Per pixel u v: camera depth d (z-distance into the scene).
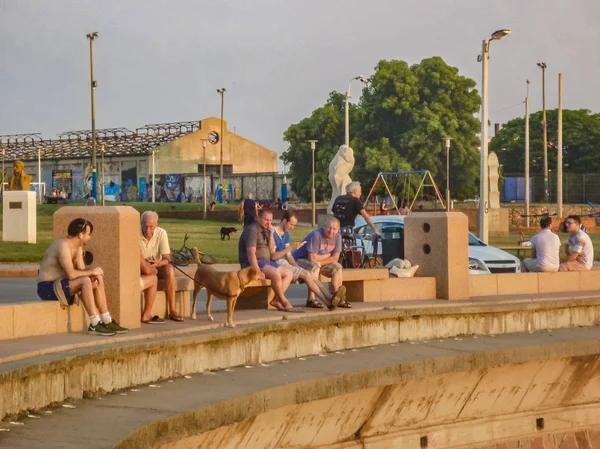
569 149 132.88
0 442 8.85
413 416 15.01
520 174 119.50
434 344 16.06
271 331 14.05
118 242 12.92
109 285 12.98
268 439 12.48
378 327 15.86
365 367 13.62
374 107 82.75
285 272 15.52
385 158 80.12
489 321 17.48
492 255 22.59
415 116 81.56
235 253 34.25
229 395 11.34
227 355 13.33
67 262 12.15
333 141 88.38
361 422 14.21
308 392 12.40
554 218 61.19
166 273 13.99
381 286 17.69
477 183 87.12
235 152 109.25
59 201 88.75
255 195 91.88
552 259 20.45
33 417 9.92
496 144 140.50
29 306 11.87
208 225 58.28
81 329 12.64
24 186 36.78
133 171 100.94
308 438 13.30
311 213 68.44
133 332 12.63
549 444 17.20
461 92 84.25
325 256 16.33
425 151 81.62
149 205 81.62
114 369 11.42
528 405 16.91
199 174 93.75
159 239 14.12
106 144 105.88
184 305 14.77
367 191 82.50
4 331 11.54
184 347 12.57
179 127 108.25
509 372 16.11
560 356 16.28
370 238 23.06
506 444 16.53
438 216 18.38
